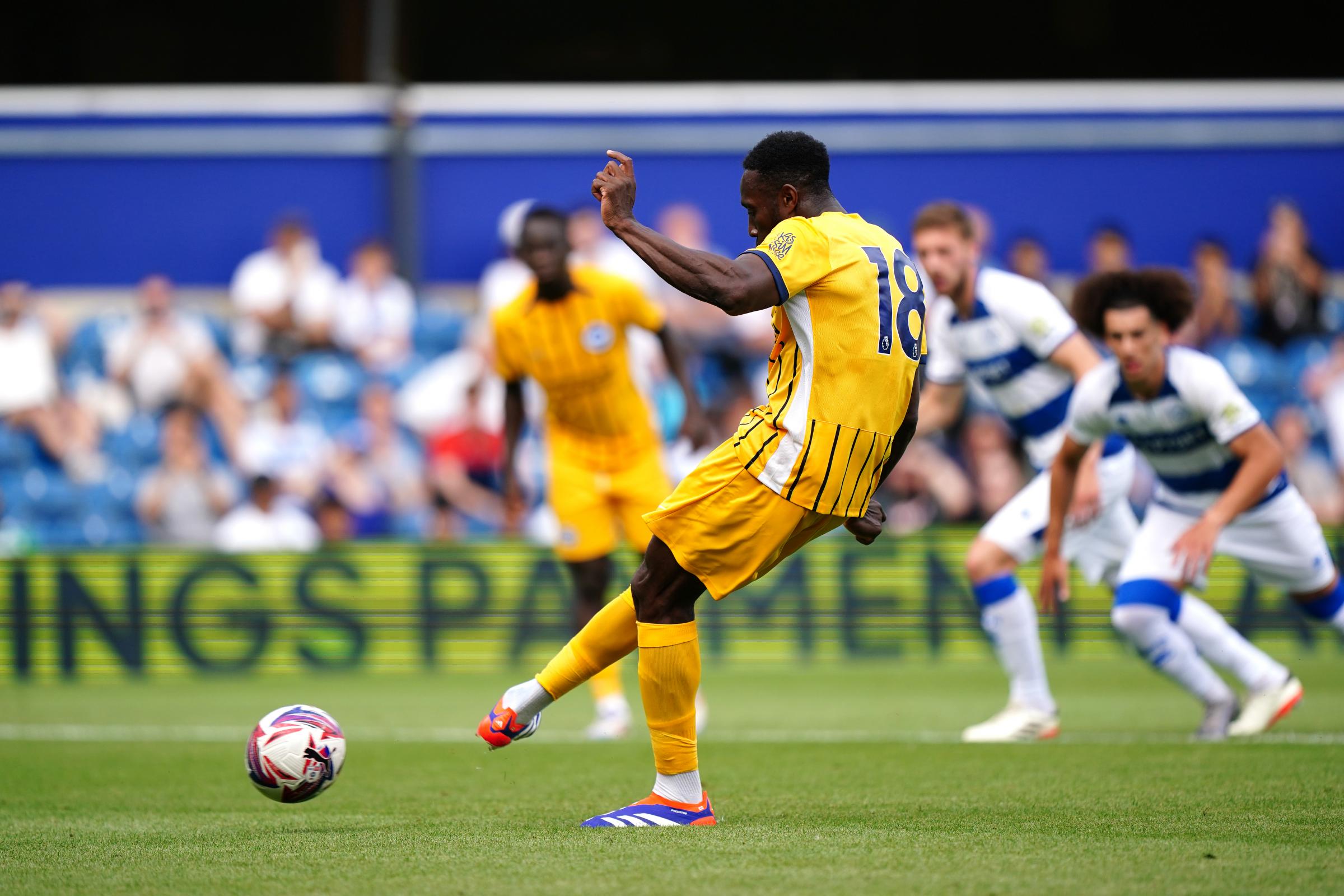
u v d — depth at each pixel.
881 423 14.00
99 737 24.50
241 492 44.03
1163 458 22.03
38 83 63.81
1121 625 22.75
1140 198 48.00
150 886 11.77
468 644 35.41
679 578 14.29
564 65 65.75
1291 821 14.69
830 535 38.44
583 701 31.47
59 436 44.38
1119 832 13.95
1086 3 66.56
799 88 47.78
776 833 13.88
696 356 44.25
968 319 24.03
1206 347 45.84
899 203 47.75
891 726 25.48
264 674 35.06
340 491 43.66
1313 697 28.27
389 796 17.47
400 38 63.50
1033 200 47.94
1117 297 20.64
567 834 13.98
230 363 45.25
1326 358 45.94
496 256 47.03
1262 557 22.48
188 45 64.69
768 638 35.81
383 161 47.06
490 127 46.91
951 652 35.97
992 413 42.81
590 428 25.86
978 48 67.06
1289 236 46.97
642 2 65.56
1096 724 25.31
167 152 46.78
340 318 45.53
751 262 13.48
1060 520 22.05
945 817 15.05
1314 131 47.97
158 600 34.94
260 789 14.50
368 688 32.62
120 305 46.59
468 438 43.34
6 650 34.66
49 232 46.69
